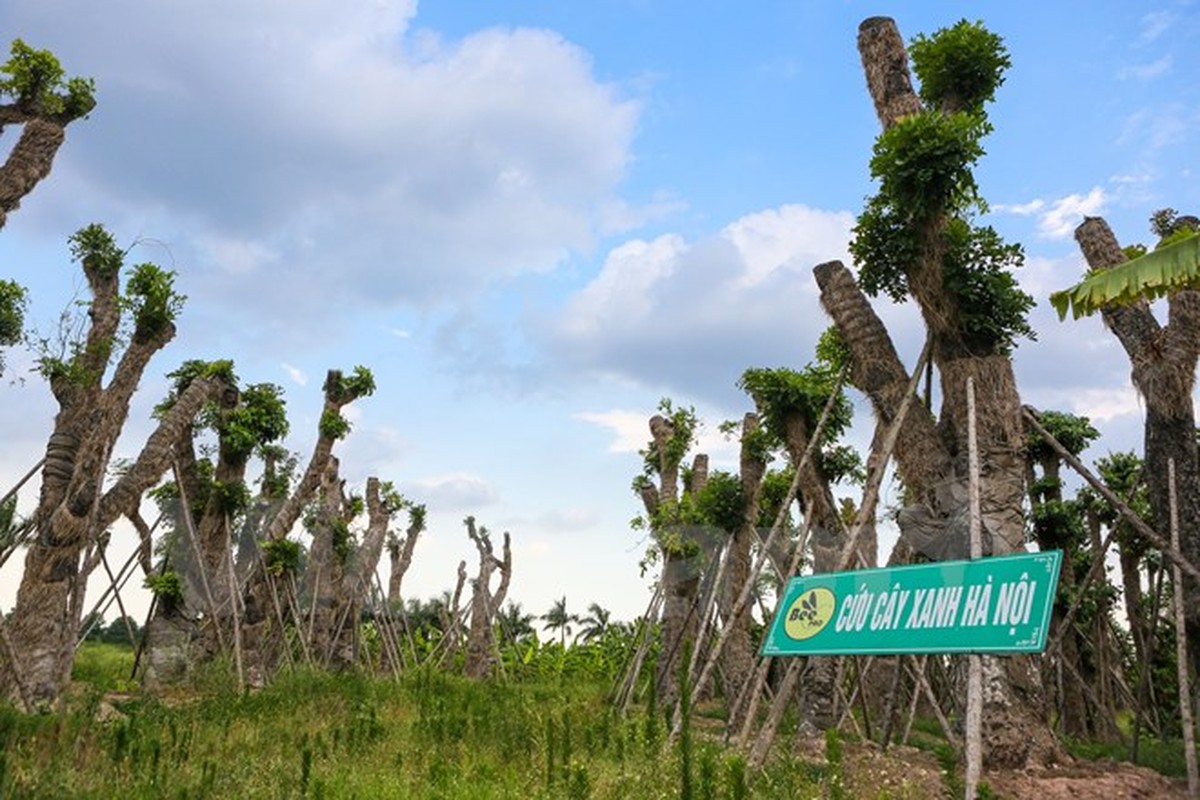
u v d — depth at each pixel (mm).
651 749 8781
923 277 11523
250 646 22359
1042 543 20984
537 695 19641
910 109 12625
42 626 13664
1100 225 15289
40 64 14156
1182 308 13805
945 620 6871
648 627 19484
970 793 6520
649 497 23750
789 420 15727
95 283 16312
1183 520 13398
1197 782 9750
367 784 8164
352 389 25672
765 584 17688
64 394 15219
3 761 6984
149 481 15562
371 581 28094
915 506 11516
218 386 22141
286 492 25844
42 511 14680
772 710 8633
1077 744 16406
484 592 29453
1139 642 20812
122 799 7277
